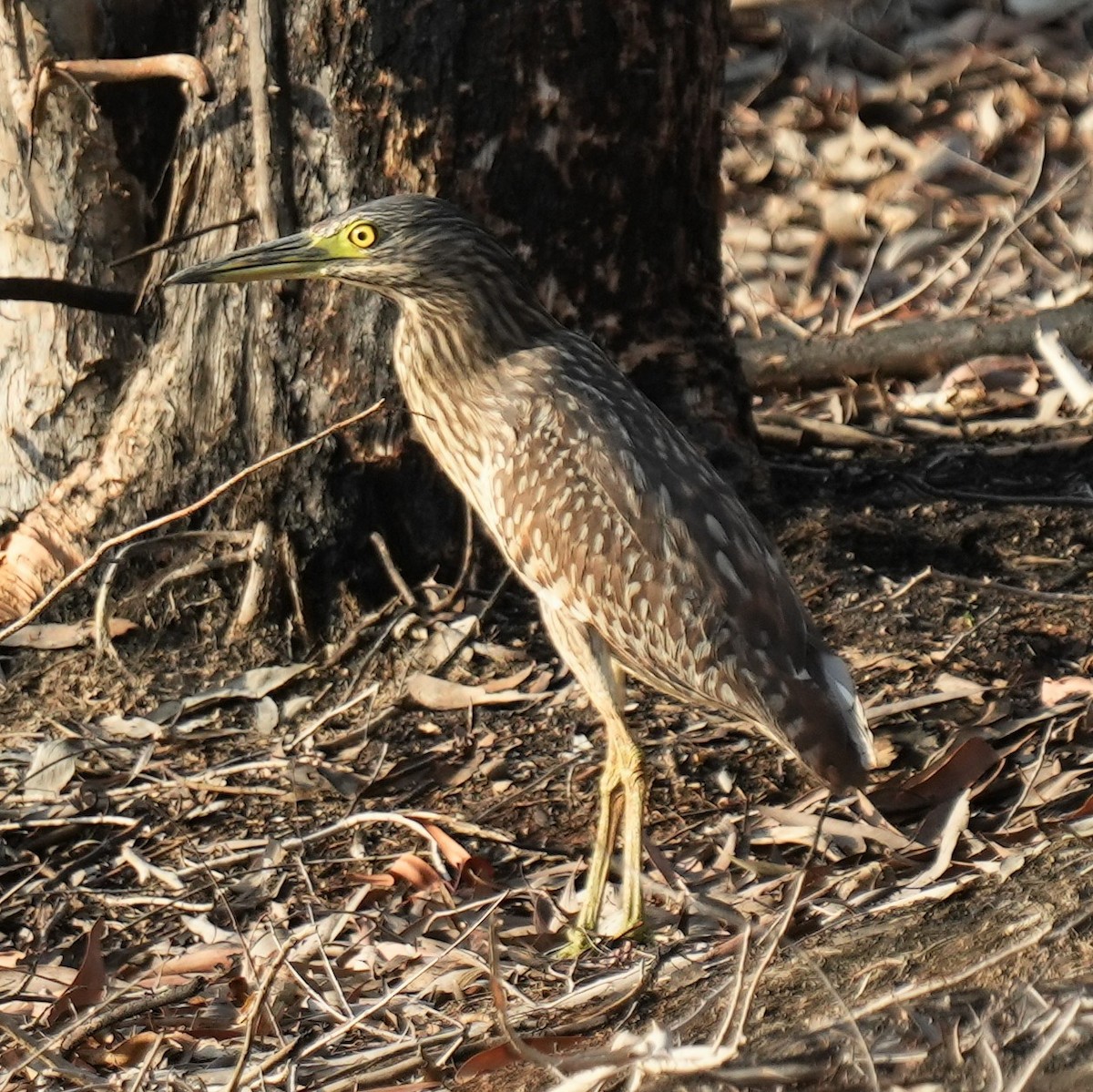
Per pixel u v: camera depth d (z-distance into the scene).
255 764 10.62
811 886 8.86
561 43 11.33
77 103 11.96
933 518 12.38
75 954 9.20
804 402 15.13
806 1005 7.12
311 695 11.25
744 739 10.41
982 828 9.20
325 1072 7.73
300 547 11.59
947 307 18.27
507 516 9.55
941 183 20.52
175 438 11.86
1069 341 15.02
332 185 11.30
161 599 11.82
